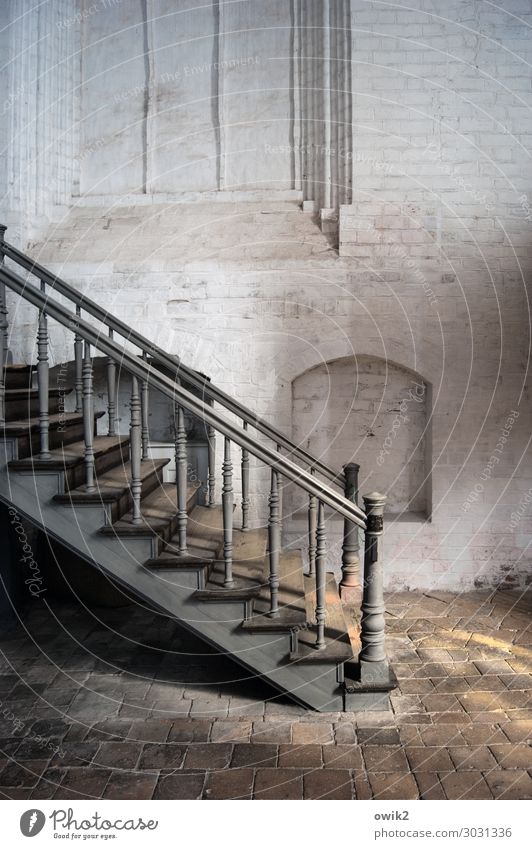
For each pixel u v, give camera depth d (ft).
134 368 11.96
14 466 11.89
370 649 11.82
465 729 11.09
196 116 19.51
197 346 18.47
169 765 10.11
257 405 18.47
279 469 11.80
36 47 18.94
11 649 14.58
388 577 18.62
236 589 11.85
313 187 19.07
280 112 19.20
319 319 18.30
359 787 9.48
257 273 18.35
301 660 11.66
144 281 18.53
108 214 19.47
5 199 18.56
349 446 19.30
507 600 17.70
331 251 18.39
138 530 11.84
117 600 16.92
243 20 19.26
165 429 18.85
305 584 14.64
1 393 12.32
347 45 18.31
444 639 14.98
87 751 10.51
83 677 13.23
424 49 17.98
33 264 14.28
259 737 10.93
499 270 18.10
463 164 18.01
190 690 12.69
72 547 11.94
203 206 19.35
